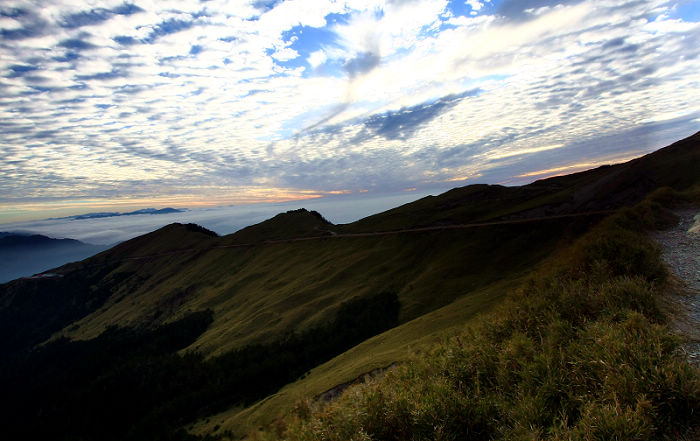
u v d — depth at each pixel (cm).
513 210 11275
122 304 18600
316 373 5347
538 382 596
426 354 1020
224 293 14400
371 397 632
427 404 585
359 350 5212
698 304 771
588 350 599
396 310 8212
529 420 521
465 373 729
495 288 5434
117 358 12388
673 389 455
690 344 596
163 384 9162
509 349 722
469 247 9506
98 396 9862
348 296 9962
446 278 8675
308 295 10900
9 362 16825
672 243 1356
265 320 10312
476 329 1023
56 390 12000
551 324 757
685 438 418
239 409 6856
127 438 7531
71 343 16162
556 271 1195
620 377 506
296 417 899
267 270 15075
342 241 14888
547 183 14838
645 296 762
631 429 426
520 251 8281
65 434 8762
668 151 8644
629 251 1060
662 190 2250
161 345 11694
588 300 819
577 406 527
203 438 5197
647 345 550
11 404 12469
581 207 8762
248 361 8500
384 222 16062
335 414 661
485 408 567
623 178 8631
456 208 14662
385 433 583
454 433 540
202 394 7838
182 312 14425
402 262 10794
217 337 10500
